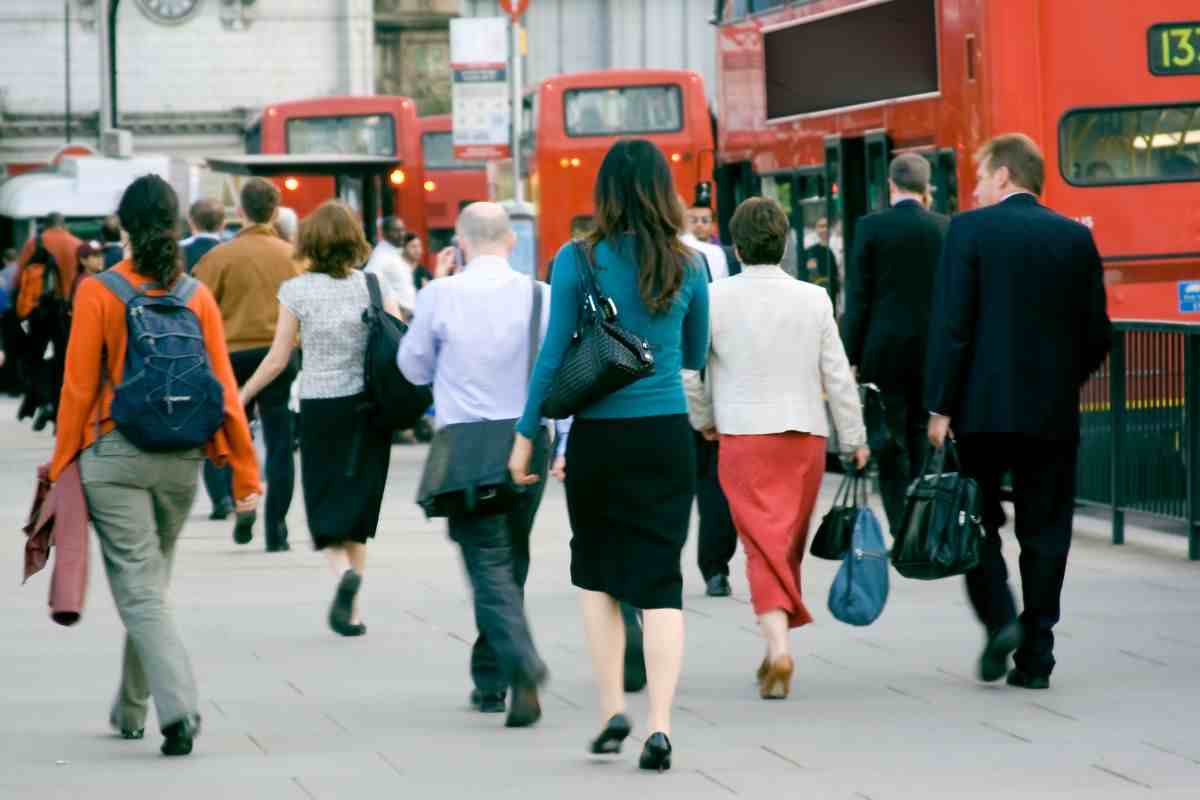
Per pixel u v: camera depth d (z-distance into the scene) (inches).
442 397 406.3
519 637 403.2
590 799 345.7
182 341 375.6
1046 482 433.1
